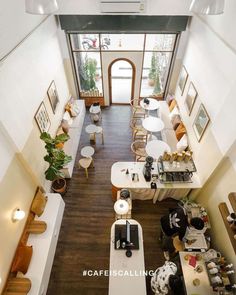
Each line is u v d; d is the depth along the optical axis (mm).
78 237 4836
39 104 4906
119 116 7883
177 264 4020
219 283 3359
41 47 5012
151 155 5227
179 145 5855
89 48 6863
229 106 3723
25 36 4254
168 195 5434
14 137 3699
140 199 5492
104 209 5316
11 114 3637
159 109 7457
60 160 4688
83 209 5312
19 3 3984
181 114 6535
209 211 4559
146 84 8344
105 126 7488
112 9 5422
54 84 5938
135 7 5379
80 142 6957
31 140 4449
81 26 6016
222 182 4043
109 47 6805
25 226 4215
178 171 4652
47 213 4578
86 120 7719
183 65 6586
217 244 4191
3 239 3441
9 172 3697
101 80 7594
